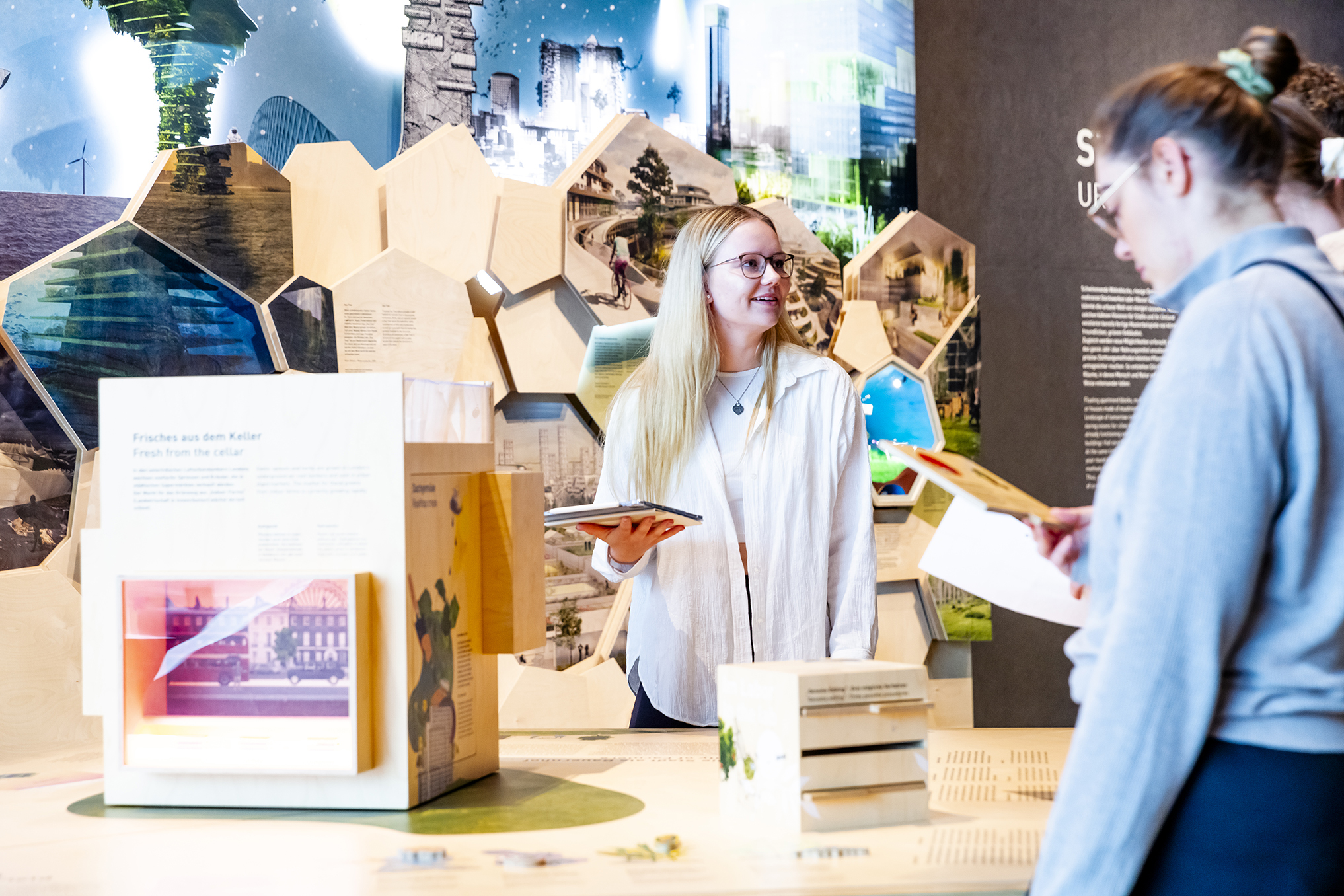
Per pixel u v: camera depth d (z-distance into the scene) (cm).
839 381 201
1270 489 67
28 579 229
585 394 285
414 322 262
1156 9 375
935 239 333
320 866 86
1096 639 76
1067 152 363
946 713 334
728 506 197
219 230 246
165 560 110
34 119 237
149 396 110
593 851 90
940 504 330
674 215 295
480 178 272
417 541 108
